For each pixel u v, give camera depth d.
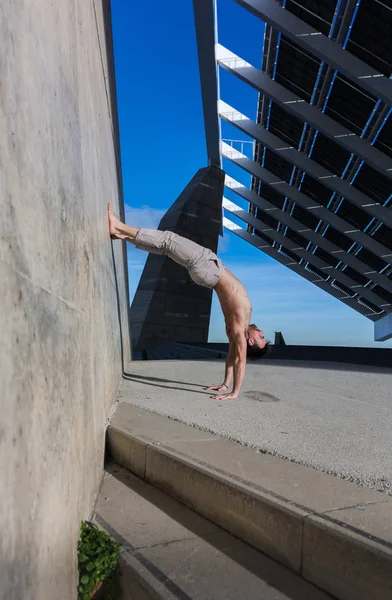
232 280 4.78
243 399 4.64
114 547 1.97
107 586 1.94
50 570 1.37
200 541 2.12
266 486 2.13
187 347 17.05
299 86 25.30
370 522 1.74
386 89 19.89
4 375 1.04
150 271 24.06
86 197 2.70
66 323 1.79
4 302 1.06
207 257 4.76
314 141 29.50
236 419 3.64
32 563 1.18
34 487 1.23
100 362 3.16
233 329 4.75
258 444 2.88
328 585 1.69
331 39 20.08
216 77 25.78
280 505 1.92
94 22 4.18
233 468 2.40
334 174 32.28
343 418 3.80
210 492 2.33
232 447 2.83
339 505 1.91
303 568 1.80
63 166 1.90
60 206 1.78
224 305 4.80
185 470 2.52
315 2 19.34
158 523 2.31
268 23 20.66
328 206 38.06
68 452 1.73
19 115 1.25
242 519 2.12
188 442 2.93
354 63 20.02
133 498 2.64
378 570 1.50
